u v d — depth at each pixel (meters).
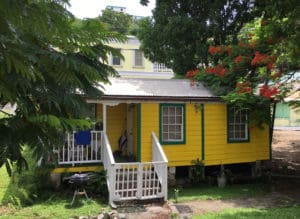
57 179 11.29
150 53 17.88
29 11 1.63
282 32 10.09
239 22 16.77
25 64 1.97
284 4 8.27
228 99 12.62
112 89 12.58
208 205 10.59
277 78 11.70
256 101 12.73
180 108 13.14
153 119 12.69
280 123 30.20
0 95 2.20
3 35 1.76
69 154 11.42
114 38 2.76
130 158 12.96
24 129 2.60
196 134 13.30
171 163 12.85
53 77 2.58
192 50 16.52
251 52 12.85
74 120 2.70
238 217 9.17
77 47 2.52
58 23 1.82
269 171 14.71
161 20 16.81
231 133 13.92
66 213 9.26
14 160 2.60
